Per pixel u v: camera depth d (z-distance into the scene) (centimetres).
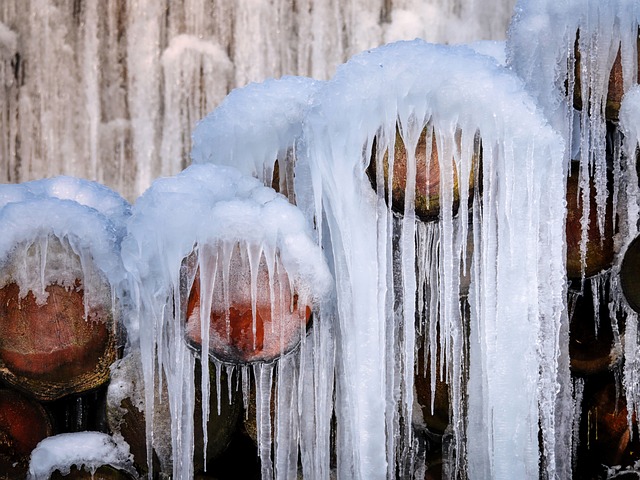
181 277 480
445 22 1007
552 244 482
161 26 1035
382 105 477
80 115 1037
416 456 501
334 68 1025
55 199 488
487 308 484
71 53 1034
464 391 495
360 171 482
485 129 477
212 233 473
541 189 480
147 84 1036
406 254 484
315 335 484
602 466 504
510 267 482
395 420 497
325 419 485
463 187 479
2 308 489
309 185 491
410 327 484
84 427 498
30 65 1034
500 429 484
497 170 481
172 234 473
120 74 1037
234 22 1031
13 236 485
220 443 497
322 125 477
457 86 475
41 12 1030
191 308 481
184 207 473
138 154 1038
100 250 486
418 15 1007
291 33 1028
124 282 488
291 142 497
